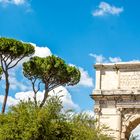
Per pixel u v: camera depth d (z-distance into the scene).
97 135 69.81
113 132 81.56
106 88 84.12
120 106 82.38
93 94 83.88
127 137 83.69
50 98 57.31
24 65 94.00
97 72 85.44
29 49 90.69
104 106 83.50
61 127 56.12
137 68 83.12
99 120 82.94
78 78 95.81
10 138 54.06
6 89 86.88
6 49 87.12
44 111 55.12
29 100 57.97
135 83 82.56
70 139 56.19
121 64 83.88
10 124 54.78
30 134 53.28
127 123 81.69
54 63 92.38
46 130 54.47
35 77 93.62
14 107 57.25
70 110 60.56
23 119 54.88
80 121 64.69
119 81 83.56
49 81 93.31
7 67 87.88
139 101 81.56
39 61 93.00
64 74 93.50
